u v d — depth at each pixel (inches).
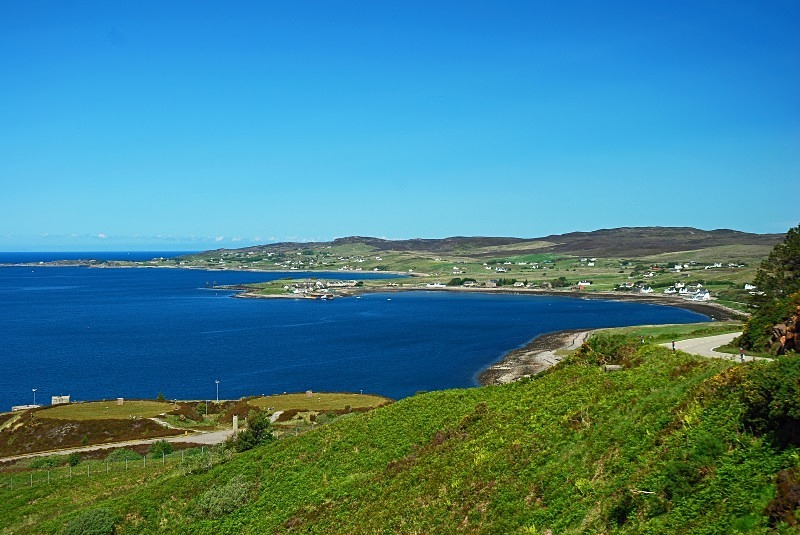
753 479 710.5
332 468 1579.7
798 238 2378.2
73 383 4945.9
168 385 4842.5
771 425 775.7
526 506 950.4
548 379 1563.7
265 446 1966.0
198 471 1937.7
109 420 3125.0
